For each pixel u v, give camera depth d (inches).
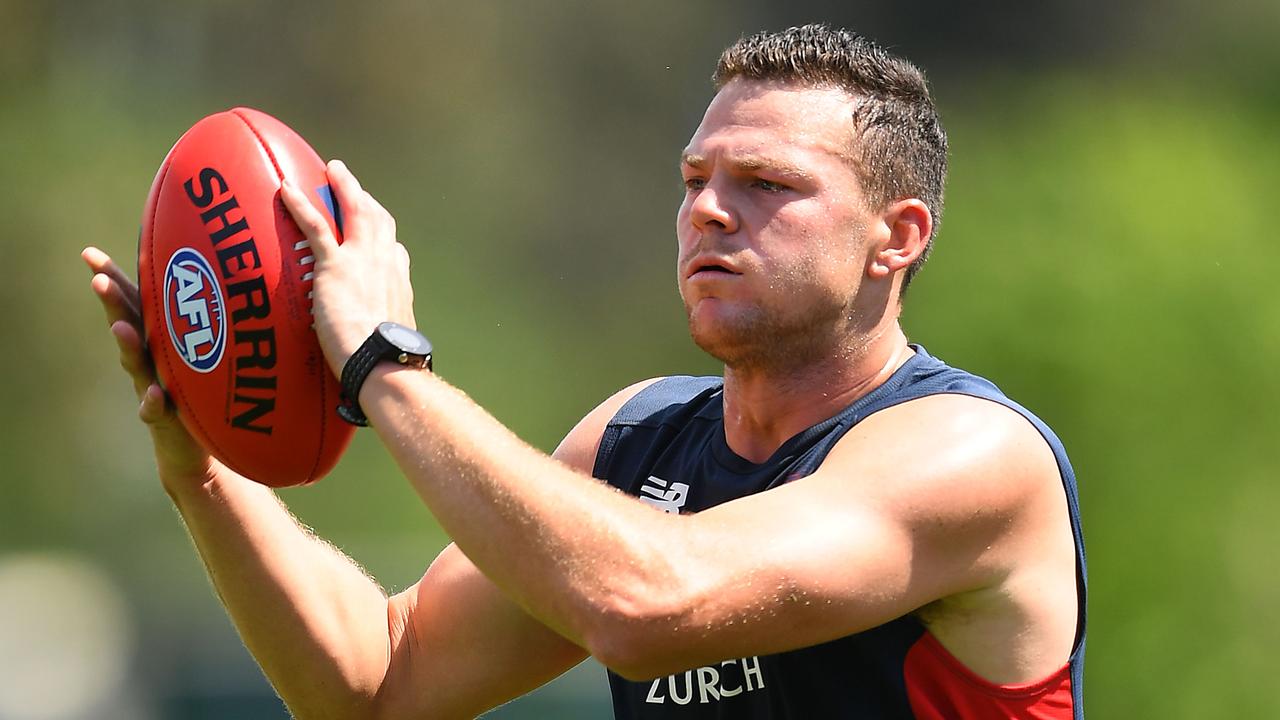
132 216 2768.2
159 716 1331.2
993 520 411.5
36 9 2999.5
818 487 402.0
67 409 2657.5
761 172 434.9
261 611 471.5
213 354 425.7
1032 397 1470.2
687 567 380.8
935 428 415.5
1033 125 2142.0
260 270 422.3
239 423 428.5
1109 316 1478.8
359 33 3181.6
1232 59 2950.3
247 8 3174.2
